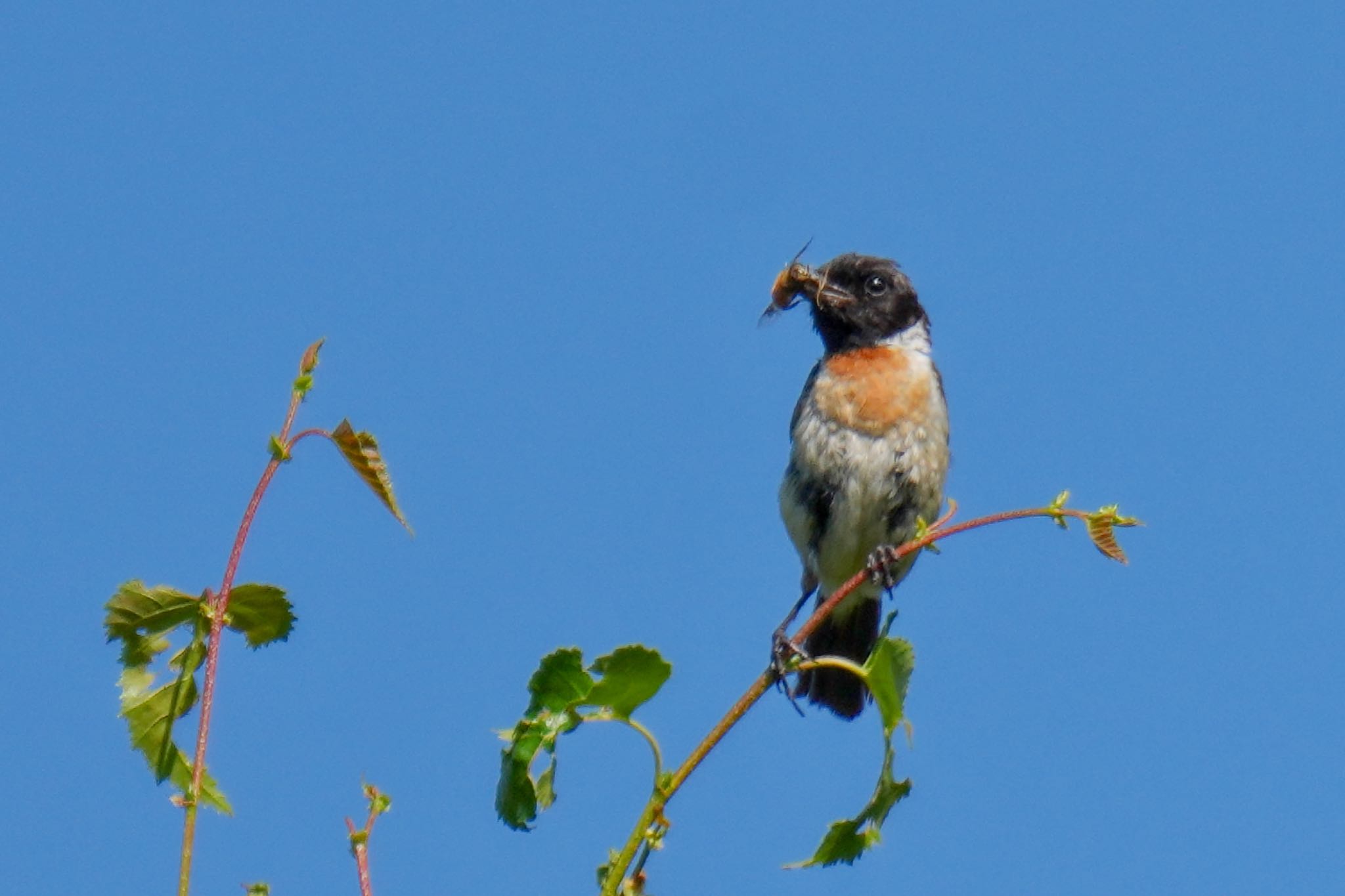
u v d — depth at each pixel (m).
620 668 4.91
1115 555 5.49
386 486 5.06
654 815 4.74
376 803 4.73
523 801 4.91
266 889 4.61
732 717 4.86
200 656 5.12
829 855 4.84
